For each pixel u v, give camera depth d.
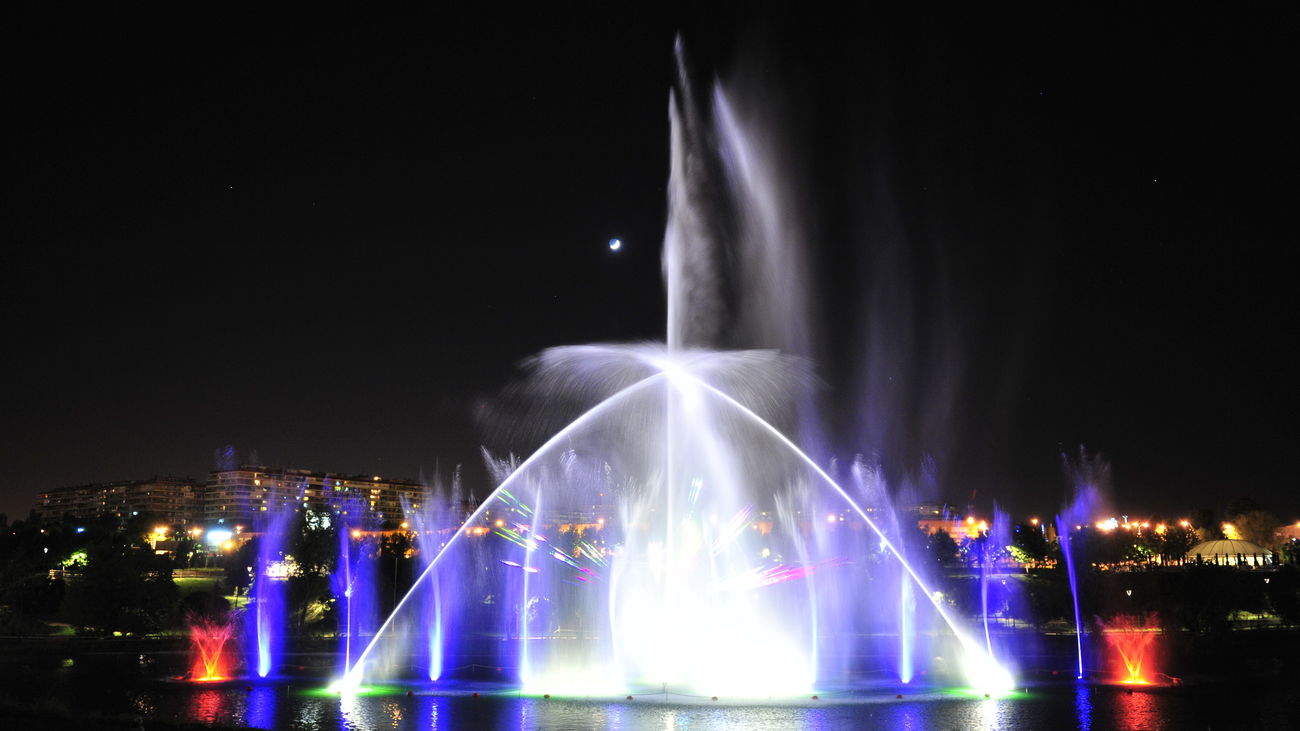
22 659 76.56
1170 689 59.25
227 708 49.94
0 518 156.50
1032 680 63.31
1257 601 106.31
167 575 103.94
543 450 76.50
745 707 50.09
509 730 43.34
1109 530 144.62
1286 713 50.34
